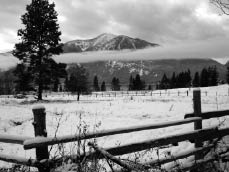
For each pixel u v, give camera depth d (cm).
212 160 619
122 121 1803
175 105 2666
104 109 2559
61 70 3966
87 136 429
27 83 3938
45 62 3884
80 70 4216
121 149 463
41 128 399
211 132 637
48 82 3881
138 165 422
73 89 4216
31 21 3822
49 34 3862
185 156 578
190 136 587
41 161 386
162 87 12288
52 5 3959
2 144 1201
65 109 2556
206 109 2103
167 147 834
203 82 11238
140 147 489
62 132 1492
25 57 3866
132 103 3041
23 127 1638
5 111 2292
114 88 12800
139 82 11838
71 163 394
